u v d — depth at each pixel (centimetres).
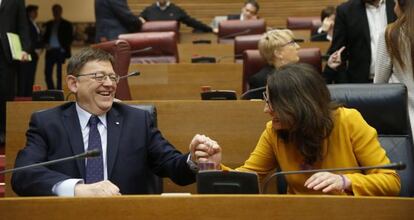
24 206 178
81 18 1229
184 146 347
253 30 829
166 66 561
